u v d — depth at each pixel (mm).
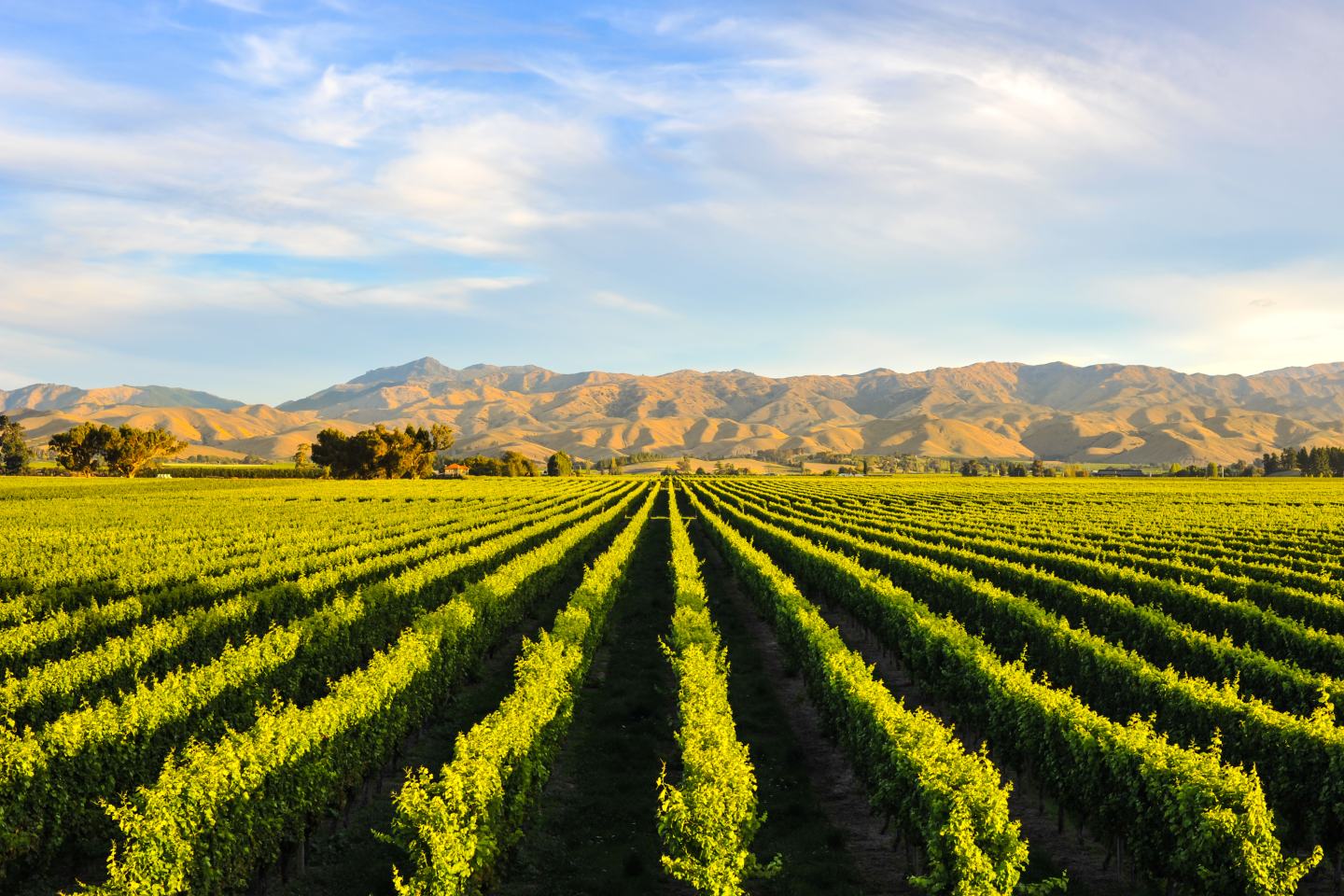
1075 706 14766
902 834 14109
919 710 15141
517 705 15422
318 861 14109
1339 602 25844
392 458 167625
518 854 14180
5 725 15273
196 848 11258
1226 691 15891
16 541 46688
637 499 114062
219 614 23531
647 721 20594
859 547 42719
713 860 11758
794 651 24109
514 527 58219
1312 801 13227
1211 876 11266
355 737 15375
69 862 13820
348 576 31516
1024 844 11617
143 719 14688
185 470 178250
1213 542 48188
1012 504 91500
